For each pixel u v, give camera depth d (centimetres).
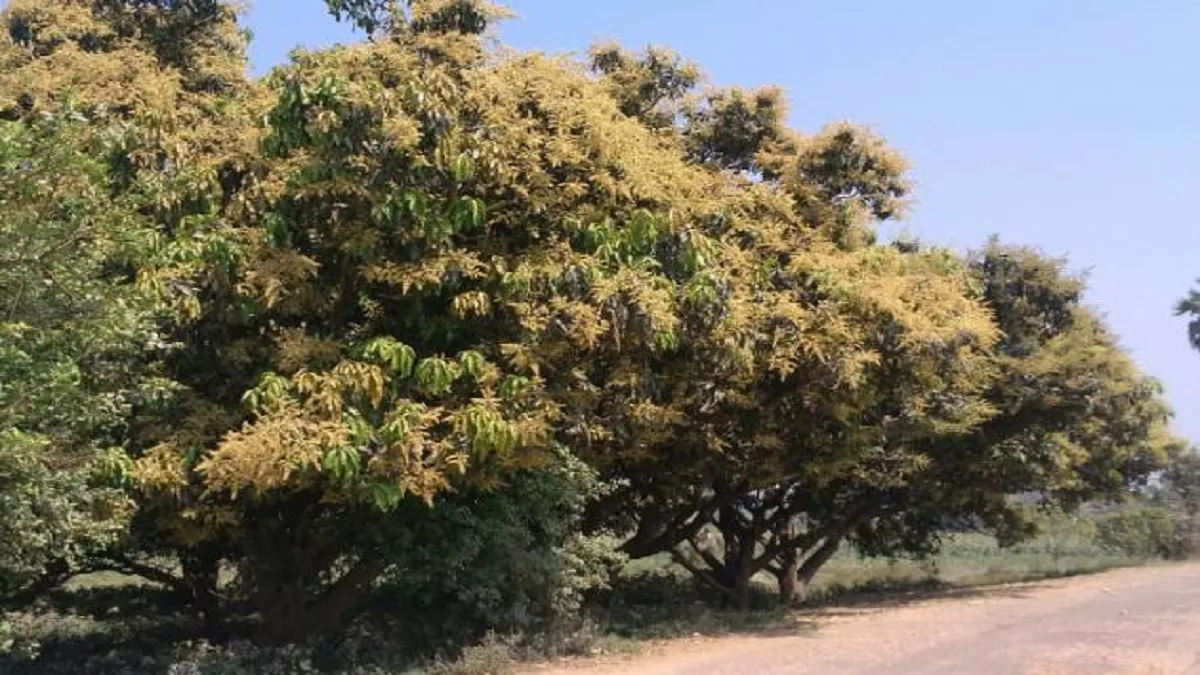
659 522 1805
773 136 1578
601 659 1188
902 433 1662
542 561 1218
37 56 1263
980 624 1502
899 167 1557
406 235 1000
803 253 1380
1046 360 1922
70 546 828
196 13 1377
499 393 999
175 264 955
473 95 1044
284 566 1205
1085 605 1752
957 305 1477
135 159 1027
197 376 1041
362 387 927
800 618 1612
